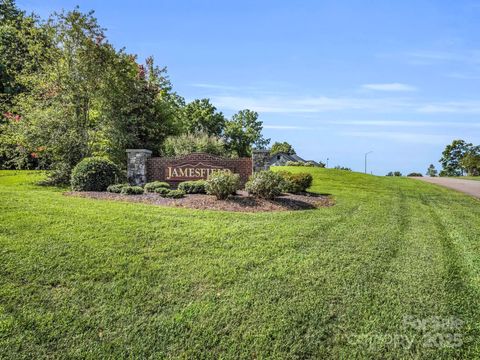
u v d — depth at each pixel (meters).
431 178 30.22
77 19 14.30
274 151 71.12
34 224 6.54
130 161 13.13
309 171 23.98
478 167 51.75
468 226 8.77
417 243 6.89
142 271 5.11
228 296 4.56
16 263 5.09
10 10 24.83
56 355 3.63
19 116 15.65
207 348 3.74
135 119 16.48
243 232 6.90
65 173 14.23
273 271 5.22
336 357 3.60
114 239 6.12
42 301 4.37
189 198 10.04
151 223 7.13
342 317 4.17
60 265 5.13
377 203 11.77
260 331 3.94
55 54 14.55
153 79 18.48
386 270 5.42
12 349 3.66
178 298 4.52
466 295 4.72
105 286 4.72
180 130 20.50
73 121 14.37
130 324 4.05
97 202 8.88
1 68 19.34
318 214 9.04
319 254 5.93
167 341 3.82
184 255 5.71
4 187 12.31
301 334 3.91
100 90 14.77
